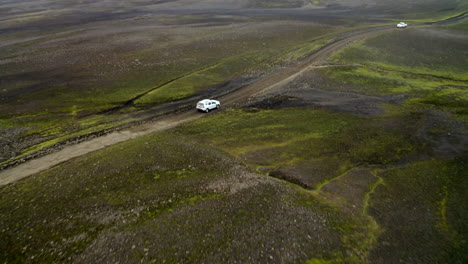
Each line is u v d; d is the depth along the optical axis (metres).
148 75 78.56
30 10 192.75
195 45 107.62
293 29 136.62
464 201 28.48
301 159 36.41
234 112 55.53
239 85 73.12
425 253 22.16
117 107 59.56
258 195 27.81
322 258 21.14
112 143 43.56
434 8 183.50
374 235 23.78
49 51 95.12
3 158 39.72
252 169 33.50
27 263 20.84
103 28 133.75
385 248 22.48
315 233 23.39
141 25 142.25
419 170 34.34
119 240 22.42
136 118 54.00
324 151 38.50
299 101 60.66
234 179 30.58
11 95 63.09
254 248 21.73
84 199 27.58
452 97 63.41
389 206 27.53
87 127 49.88
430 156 37.88
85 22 150.38
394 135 43.94
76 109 57.88
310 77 76.50
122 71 80.25
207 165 33.59
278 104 59.25
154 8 199.62
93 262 20.58
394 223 25.28
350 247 22.30
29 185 31.08
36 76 74.38
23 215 25.83
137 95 65.94
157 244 22.02
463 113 53.78
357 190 29.81
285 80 75.25
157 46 104.31
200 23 149.38
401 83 73.25
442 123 49.06
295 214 25.39
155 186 29.36
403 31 125.25
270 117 52.03
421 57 95.81
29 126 50.16
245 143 41.41
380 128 46.53
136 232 23.17
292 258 21.00
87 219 24.81
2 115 54.00
